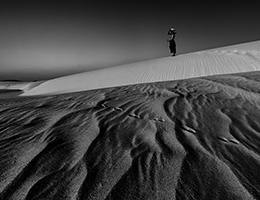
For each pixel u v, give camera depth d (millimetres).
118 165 1357
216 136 1884
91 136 1861
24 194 1062
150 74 9961
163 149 1601
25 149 1587
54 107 3012
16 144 1680
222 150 1597
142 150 1584
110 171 1284
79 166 1342
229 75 5965
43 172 1269
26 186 1128
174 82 5605
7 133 1928
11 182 1162
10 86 34188
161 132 1965
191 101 3225
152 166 1347
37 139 1787
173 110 2744
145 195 1062
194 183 1164
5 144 1678
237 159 1454
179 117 2443
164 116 2486
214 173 1269
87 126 2137
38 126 2133
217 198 1047
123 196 1054
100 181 1180
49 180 1185
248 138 1847
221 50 11602
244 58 8898
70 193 1072
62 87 12320
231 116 2463
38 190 1094
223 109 2754
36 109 2887
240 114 2531
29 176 1225
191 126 2141
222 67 8570
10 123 2238
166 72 9664
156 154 1518
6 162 1386
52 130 2006
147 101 3326
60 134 1903
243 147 1657
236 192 1095
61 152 1537
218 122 2268
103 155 1499
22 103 3363
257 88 3865
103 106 3045
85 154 1511
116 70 12734
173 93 3951
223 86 4312
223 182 1178
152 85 5328
